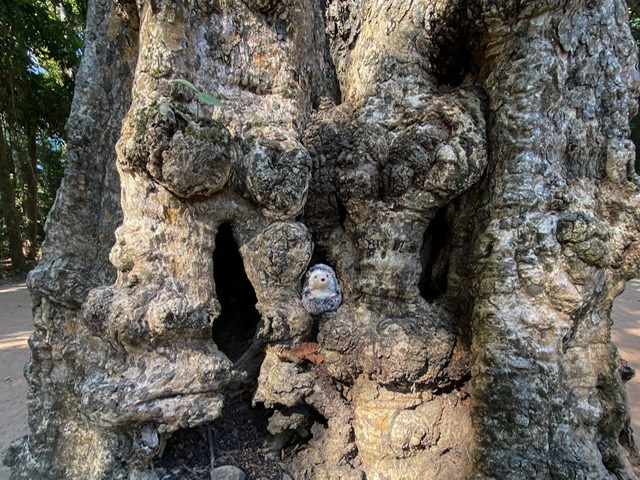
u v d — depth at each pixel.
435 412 1.87
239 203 1.82
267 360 1.92
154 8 1.71
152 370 1.61
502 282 1.70
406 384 1.79
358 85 2.07
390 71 1.93
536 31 1.69
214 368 1.68
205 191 1.65
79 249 2.25
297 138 1.95
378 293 1.85
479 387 1.73
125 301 1.60
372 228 1.87
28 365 2.24
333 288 1.91
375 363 1.75
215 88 1.88
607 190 1.89
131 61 2.27
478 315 1.76
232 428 2.14
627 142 1.86
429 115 1.81
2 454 2.57
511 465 1.62
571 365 1.80
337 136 2.01
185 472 1.90
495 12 1.69
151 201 1.68
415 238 1.87
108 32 2.25
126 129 1.62
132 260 1.68
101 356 1.98
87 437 2.08
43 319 2.16
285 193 1.77
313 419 2.09
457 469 1.82
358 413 1.90
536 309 1.68
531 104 1.70
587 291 1.68
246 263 1.87
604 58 1.79
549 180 1.72
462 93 1.87
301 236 1.80
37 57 9.19
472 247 1.86
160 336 1.62
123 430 1.73
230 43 1.90
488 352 1.70
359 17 2.26
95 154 2.27
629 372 2.20
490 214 1.78
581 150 1.82
